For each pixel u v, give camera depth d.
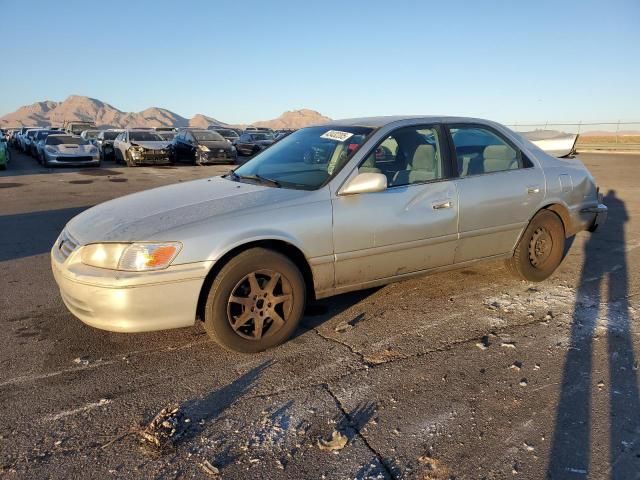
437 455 2.39
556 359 3.32
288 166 4.09
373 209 3.71
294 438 2.53
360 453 2.41
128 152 20.36
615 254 6.00
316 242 3.51
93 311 3.13
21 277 5.20
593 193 5.13
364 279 3.81
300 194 3.56
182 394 2.94
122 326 3.10
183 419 2.68
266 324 3.48
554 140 6.06
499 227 4.41
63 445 2.48
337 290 3.74
